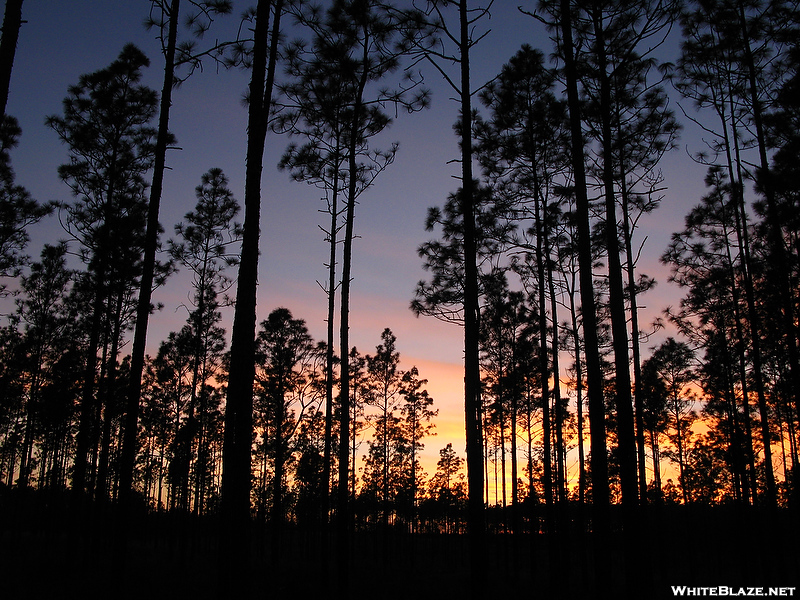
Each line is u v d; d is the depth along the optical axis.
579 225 9.41
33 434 25.91
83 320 22.06
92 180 16.52
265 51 8.91
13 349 22.53
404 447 34.38
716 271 16.33
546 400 15.61
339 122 14.94
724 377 18.53
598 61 10.58
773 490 14.14
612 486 23.59
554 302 16.77
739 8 12.38
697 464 25.34
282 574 18.94
